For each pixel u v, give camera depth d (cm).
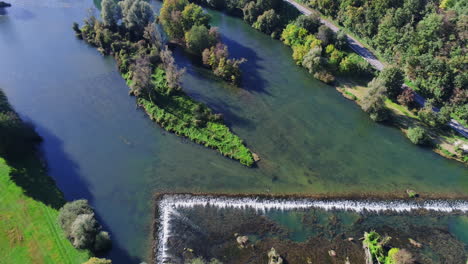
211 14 14275
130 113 8925
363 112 9512
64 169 7356
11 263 5509
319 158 8038
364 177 7638
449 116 8538
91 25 12081
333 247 6216
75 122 8569
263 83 10400
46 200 6588
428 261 6103
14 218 6162
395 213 6919
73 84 9825
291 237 6334
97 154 7775
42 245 5769
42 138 8038
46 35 12100
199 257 5888
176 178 7325
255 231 6381
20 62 10612
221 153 7925
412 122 9094
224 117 8950
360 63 10581
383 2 10969
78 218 5866
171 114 8744
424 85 9575
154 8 14188
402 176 7725
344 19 12306
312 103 9762
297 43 11900
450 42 9425
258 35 12988
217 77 10456
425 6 10412
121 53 10631
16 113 8538
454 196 7362
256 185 7275
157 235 6216
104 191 6975
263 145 8256
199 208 6738
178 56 11312
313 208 6894
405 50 10269
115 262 5766
